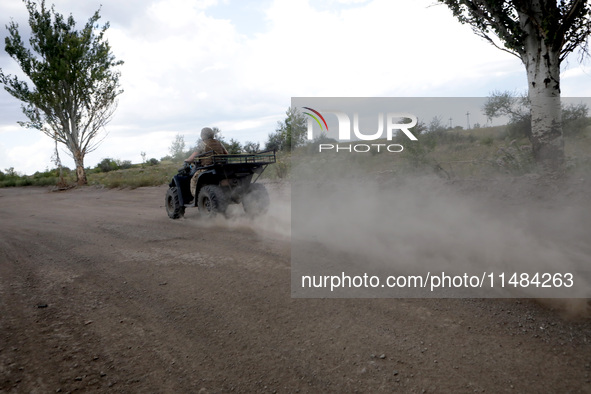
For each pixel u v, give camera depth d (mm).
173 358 2803
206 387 2459
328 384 2428
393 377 2457
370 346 2818
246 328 3189
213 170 7305
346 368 2578
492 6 8594
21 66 23922
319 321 3227
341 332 3035
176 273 4648
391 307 3387
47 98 23922
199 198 7738
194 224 7703
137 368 2689
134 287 4250
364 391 2346
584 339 2740
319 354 2760
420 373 2479
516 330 2912
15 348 2986
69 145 25438
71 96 25156
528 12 8133
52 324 3389
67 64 24172
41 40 24359
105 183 23312
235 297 3812
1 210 14008
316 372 2555
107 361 2785
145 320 3426
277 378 2516
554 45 8164
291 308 3492
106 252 5844
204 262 5016
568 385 2293
